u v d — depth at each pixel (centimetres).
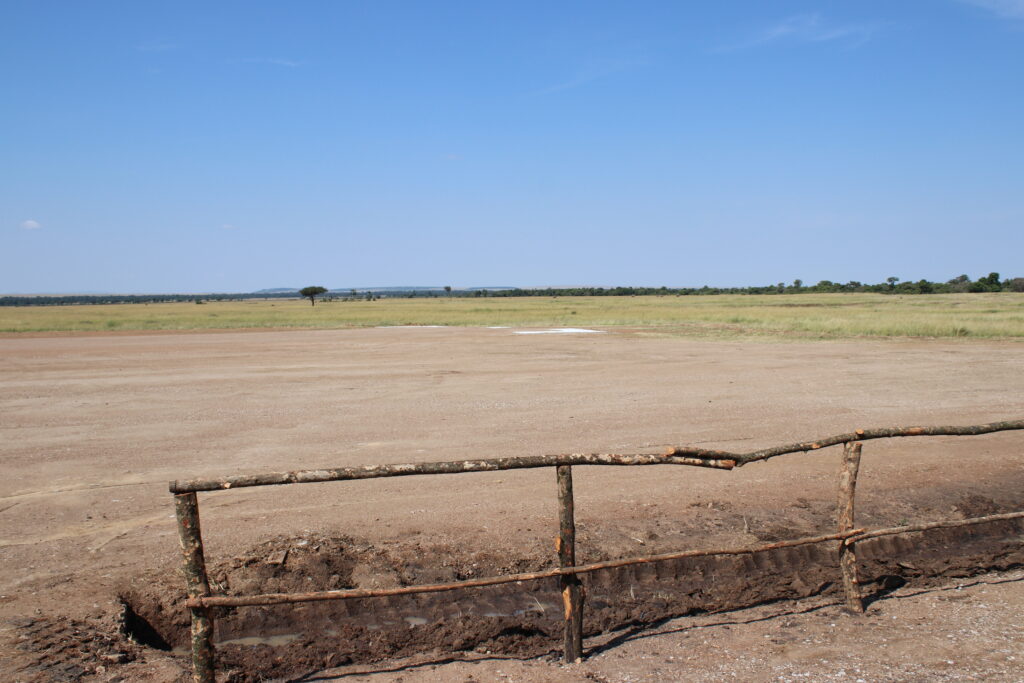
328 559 574
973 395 1445
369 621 516
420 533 634
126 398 1481
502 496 757
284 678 444
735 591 562
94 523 686
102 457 961
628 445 995
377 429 1136
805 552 618
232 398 1472
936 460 897
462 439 1051
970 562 614
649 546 609
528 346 2698
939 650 450
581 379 1730
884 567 603
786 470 857
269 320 4819
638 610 534
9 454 983
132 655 456
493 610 532
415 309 7062
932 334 2997
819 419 1188
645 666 441
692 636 486
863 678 414
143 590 533
